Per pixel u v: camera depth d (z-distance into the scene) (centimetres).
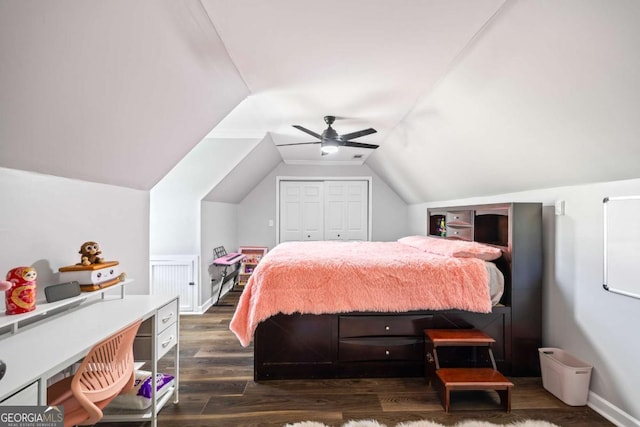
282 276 228
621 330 180
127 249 230
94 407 122
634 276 171
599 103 148
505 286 241
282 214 575
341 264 235
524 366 234
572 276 213
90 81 125
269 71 204
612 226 184
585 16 119
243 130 375
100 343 123
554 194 231
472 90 205
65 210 170
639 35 112
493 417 188
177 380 203
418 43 169
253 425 181
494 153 251
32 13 89
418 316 234
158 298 195
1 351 117
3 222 136
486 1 133
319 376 232
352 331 233
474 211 302
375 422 182
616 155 167
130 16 115
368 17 146
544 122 184
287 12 142
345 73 207
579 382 197
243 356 269
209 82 192
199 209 392
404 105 269
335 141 311
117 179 209
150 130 188
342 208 579
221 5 136
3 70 96
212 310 404
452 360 236
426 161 364
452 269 232
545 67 151
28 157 135
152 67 146
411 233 557
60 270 165
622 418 178
